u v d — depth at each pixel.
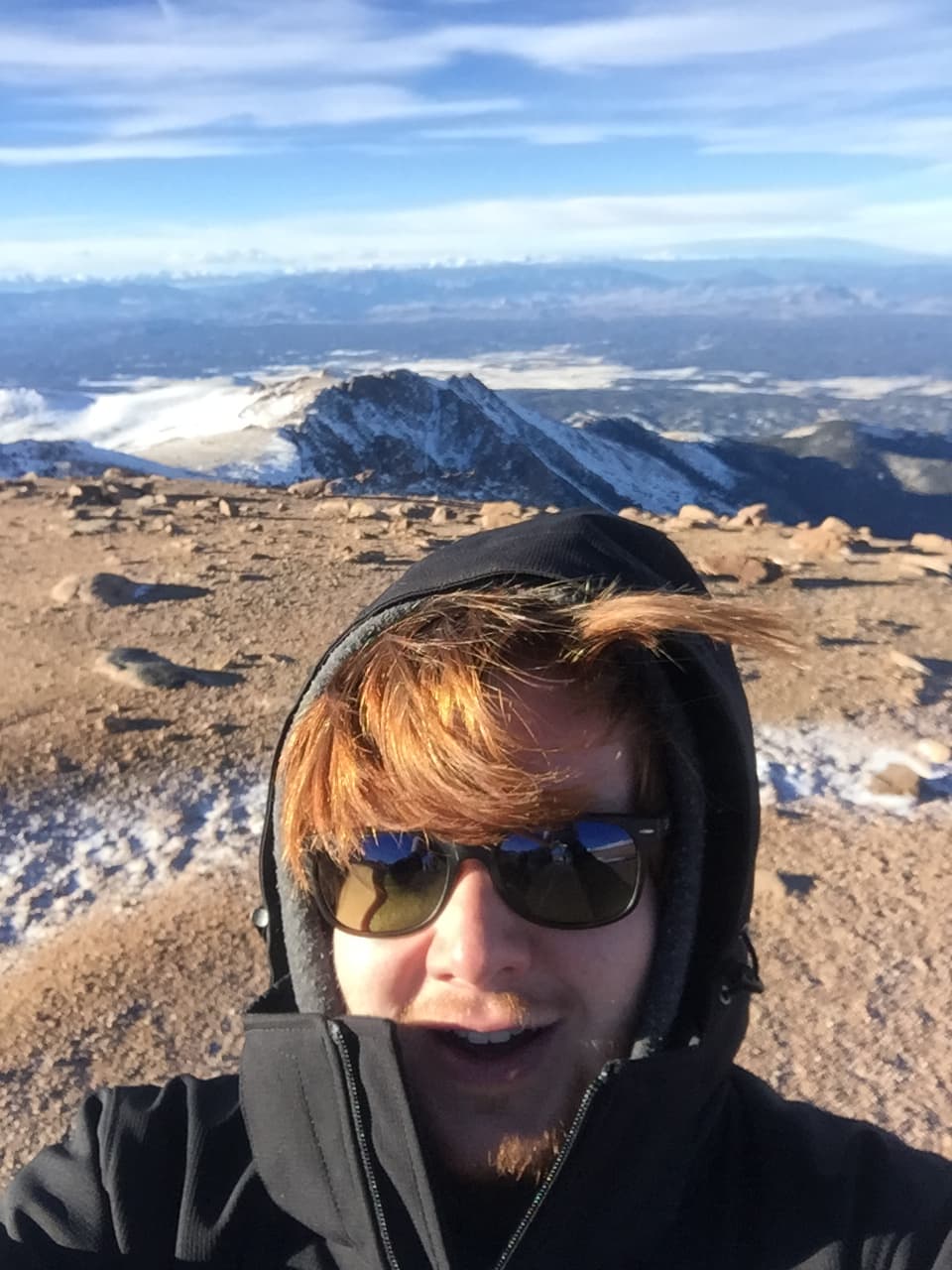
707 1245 0.45
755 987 0.47
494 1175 0.43
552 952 0.42
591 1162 0.42
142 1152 0.50
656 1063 0.41
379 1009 0.44
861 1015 1.34
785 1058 1.27
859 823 1.84
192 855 1.75
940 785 1.98
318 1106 0.44
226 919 1.57
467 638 0.42
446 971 0.42
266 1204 0.47
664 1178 0.44
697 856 0.44
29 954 1.50
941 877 1.66
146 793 1.94
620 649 0.43
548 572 0.43
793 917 1.56
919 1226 0.44
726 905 0.46
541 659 0.42
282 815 0.47
